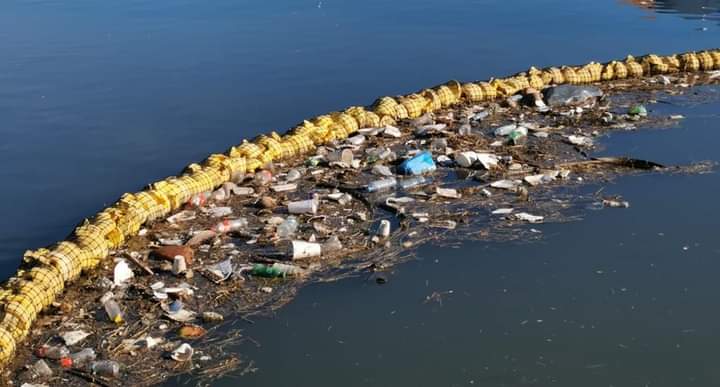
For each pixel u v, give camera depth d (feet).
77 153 44.98
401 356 27.27
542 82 54.08
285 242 33.99
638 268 32.14
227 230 34.96
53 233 36.65
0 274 33.12
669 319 28.99
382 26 71.46
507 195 38.11
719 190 38.52
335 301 30.14
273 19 74.13
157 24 72.43
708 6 77.87
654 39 66.44
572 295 30.45
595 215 36.24
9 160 44.04
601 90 53.47
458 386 25.80
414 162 40.65
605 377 26.09
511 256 32.99
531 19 73.51
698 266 32.24
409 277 31.60
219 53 63.10
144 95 53.67
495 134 45.78
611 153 43.01
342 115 46.96
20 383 25.58
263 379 26.08
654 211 36.55
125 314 29.19
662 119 48.03
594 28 70.28
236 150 41.16
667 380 25.94
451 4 80.18
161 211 36.06
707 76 56.54
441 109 50.39
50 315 29.17
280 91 54.39
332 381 26.07
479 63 60.44
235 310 29.58
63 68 59.21
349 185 39.45
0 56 62.18
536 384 25.80
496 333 28.35
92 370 26.05
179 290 30.22
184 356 26.81
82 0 82.23
